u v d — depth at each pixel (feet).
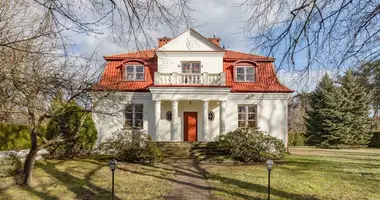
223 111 69.10
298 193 31.76
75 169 42.24
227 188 33.83
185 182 37.27
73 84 27.53
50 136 49.42
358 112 110.63
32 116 30.94
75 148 53.83
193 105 74.23
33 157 32.40
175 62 73.31
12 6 21.49
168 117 72.84
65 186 32.58
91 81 30.07
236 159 55.93
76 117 48.85
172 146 64.44
